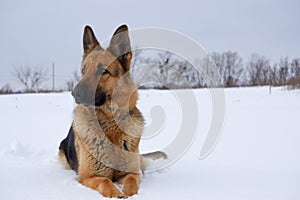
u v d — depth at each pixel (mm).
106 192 3828
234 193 3969
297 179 4523
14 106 19859
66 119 13164
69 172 5102
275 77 48688
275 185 4258
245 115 13625
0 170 4883
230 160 5918
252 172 4996
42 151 6742
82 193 3912
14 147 6672
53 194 3848
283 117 12648
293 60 53562
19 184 4215
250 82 53281
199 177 4820
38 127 10789
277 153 6348
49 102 22594
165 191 4094
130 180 4215
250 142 7688
